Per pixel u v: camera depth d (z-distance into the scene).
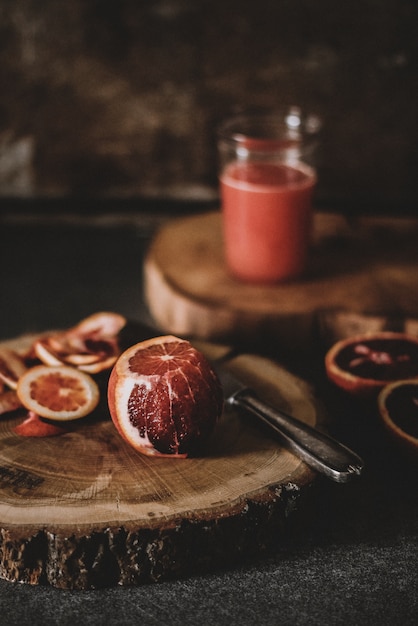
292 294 0.86
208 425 0.63
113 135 1.16
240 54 1.11
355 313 0.82
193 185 1.18
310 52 1.10
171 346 0.65
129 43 1.11
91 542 0.58
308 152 0.88
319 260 0.92
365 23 1.08
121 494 0.61
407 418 0.68
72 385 0.69
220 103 1.13
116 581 0.60
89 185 1.18
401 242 0.96
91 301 0.99
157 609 0.58
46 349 0.72
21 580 0.59
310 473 0.62
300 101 1.12
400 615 0.58
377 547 0.63
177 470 0.63
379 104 1.11
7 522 0.58
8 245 1.12
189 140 1.16
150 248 0.95
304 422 0.68
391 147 1.14
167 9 1.09
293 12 1.08
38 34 1.11
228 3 1.08
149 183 1.18
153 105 1.14
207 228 1.00
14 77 1.13
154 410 0.62
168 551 0.59
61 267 1.07
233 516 0.59
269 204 0.84
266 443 0.66
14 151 1.17
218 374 0.71
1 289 1.02
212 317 0.83
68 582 0.59
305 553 0.63
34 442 0.66
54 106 1.15
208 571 0.61
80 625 0.57
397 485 0.69
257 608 0.58
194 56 1.11
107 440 0.66
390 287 0.87
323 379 0.81
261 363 0.75
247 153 0.87
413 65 1.09
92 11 1.09
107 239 1.15
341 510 0.67
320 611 0.58
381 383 0.71
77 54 1.12
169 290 0.86
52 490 0.61
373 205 1.17
